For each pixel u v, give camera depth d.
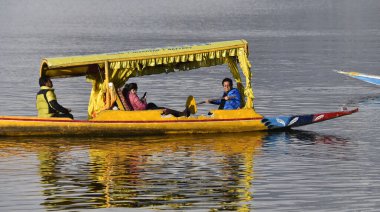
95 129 50.78
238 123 52.59
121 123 51.00
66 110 51.59
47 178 40.78
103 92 51.88
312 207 36.12
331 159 45.12
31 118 50.28
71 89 75.69
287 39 150.75
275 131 53.59
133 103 51.94
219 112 52.38
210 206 36.16
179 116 52.25
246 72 53.22
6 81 82.75
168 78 84.44
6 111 62.88
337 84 81.31
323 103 68.44
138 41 146.88
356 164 43.97
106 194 37.94
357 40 146.38
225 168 42.94
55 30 176.75
